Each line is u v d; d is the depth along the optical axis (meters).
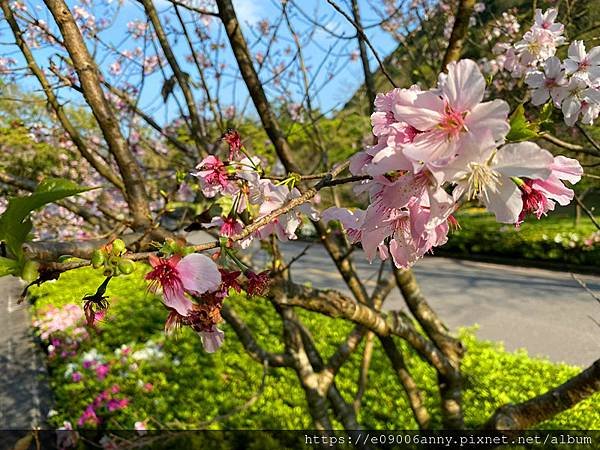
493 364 4.99
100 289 0.73
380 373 4.96
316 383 2.61
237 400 4.50
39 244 0.70
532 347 5.57
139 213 1.41
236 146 1.21
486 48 3.82
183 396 4.58
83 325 5.63
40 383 4.96
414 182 0.72
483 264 10.29
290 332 2.62
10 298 7.77
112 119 1.42
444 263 10.49
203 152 2.30
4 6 1.80
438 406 4.36
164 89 2.25
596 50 1.55
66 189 0.58
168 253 0.79
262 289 0.98
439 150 0.70
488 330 6.15
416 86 0.82
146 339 5.91
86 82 1.40
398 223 0.84
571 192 0.82
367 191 0.85
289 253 11.49
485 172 0.68
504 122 0.67
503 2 4.49
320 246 12.28
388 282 2.88
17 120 4.55
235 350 5.55
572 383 2.02
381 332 2.23
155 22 2.13
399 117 0.71
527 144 0.67
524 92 2.39
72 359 5.34
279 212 0.85
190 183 1.89
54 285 8.02
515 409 2.25
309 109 2.78
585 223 9.98
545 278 8.59
